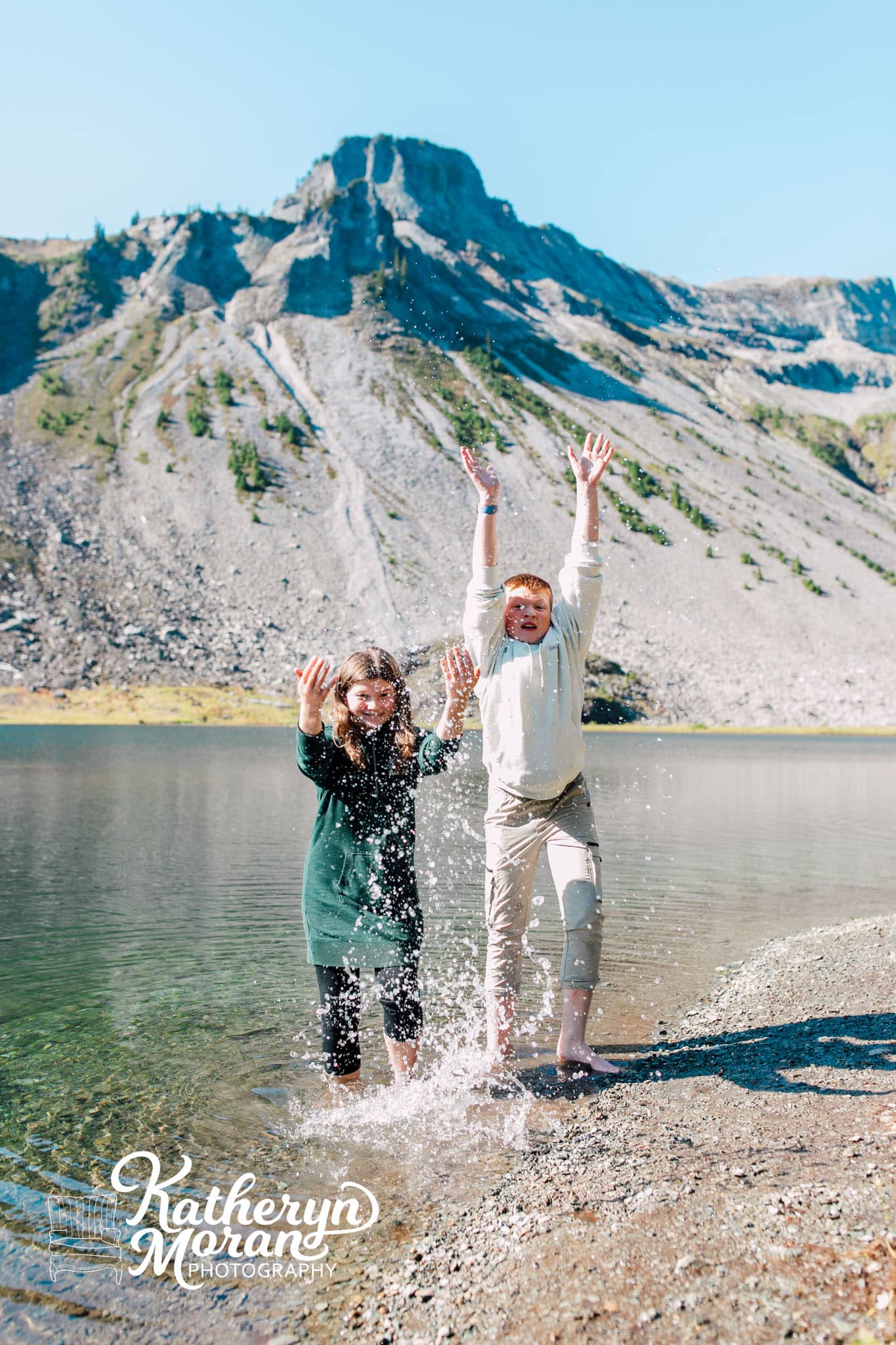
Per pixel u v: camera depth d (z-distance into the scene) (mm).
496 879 4824
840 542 162750
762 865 12133
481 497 4648
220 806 18875
